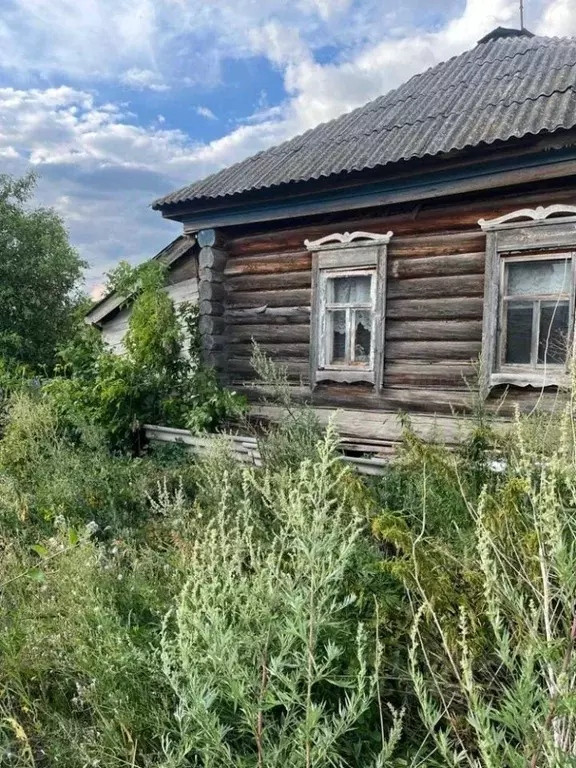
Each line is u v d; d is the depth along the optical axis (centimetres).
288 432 424
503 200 463
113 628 197
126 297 732
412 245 510
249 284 613
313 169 515
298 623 150
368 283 544
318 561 171
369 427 527
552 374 436
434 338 502
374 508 257
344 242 541
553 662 131
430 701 144
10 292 1087
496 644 167
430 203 498
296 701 146
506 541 197
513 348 467
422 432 495
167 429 559
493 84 556
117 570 258
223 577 193
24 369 786
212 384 584
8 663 191
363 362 551
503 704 144
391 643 182
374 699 170
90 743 162
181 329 650
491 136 416
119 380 583
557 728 126
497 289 461
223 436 445
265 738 148
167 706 172
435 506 261
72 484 387
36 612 220
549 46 616
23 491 400
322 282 559
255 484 244
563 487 190
